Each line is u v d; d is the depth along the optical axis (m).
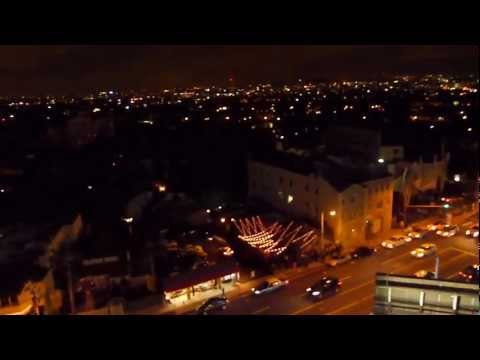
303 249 32.38
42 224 32.31
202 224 36.84
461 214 41.16
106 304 25.23
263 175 42.69
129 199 40.03
